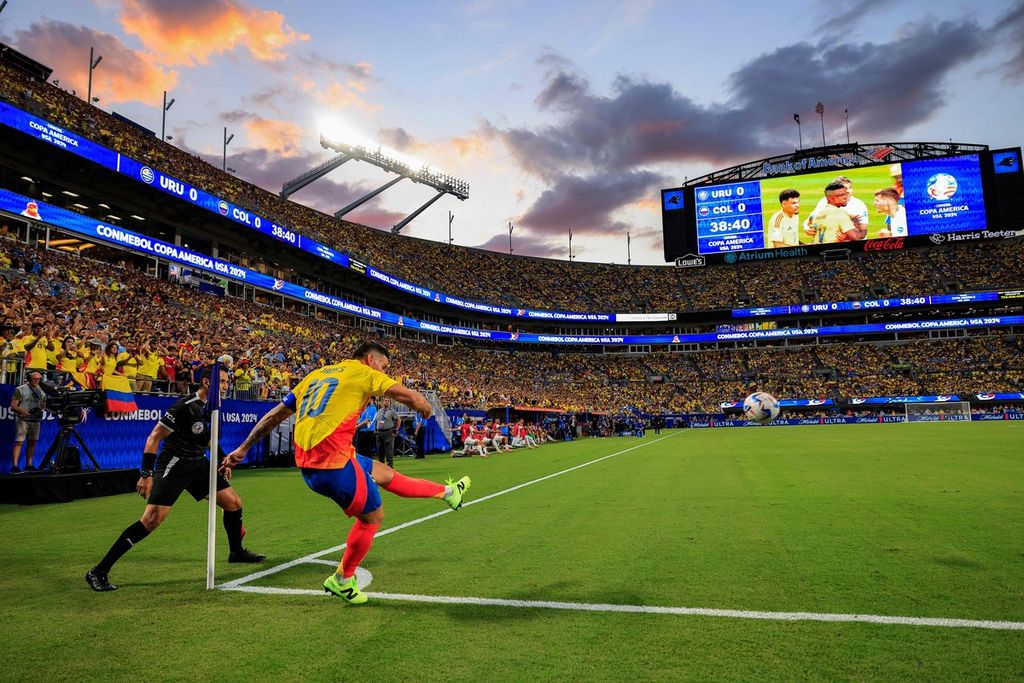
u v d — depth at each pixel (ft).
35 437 35.81
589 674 9.48
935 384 195.52
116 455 44.29
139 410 46.80
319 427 13.10
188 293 111.55
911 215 189.26
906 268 225.35
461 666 9.91
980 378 193.36
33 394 35.01
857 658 9.89
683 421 205.57
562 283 247.50
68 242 99.25
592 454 73.41
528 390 203.21
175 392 54.29
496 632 11.49
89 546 20.26
